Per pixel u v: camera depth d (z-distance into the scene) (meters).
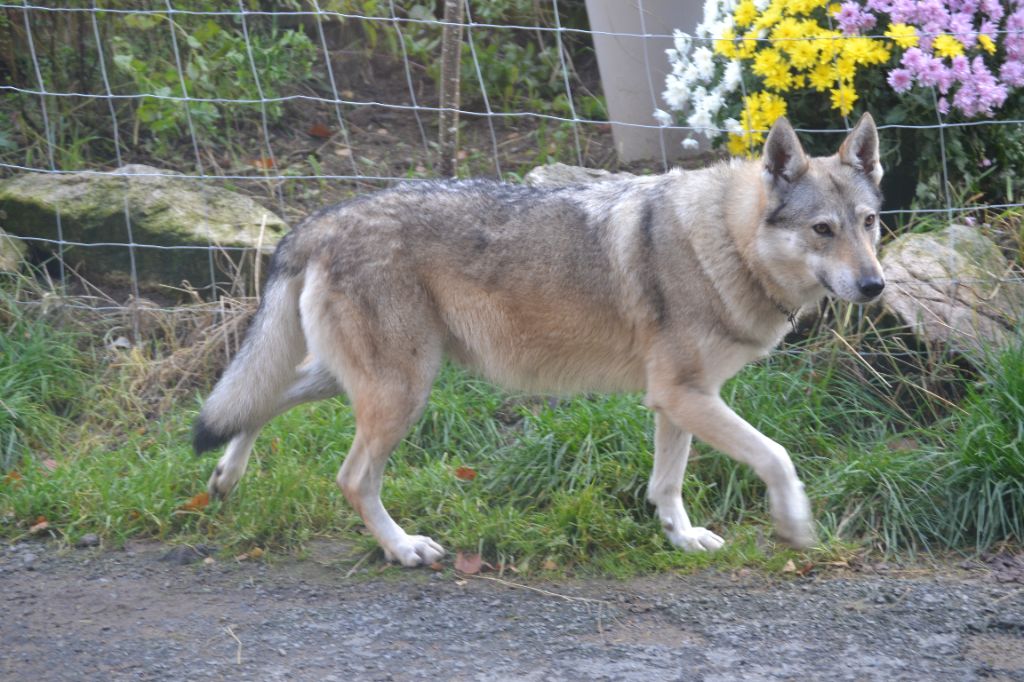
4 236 8.19
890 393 7.19
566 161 9.76
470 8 11.34
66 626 5.20
